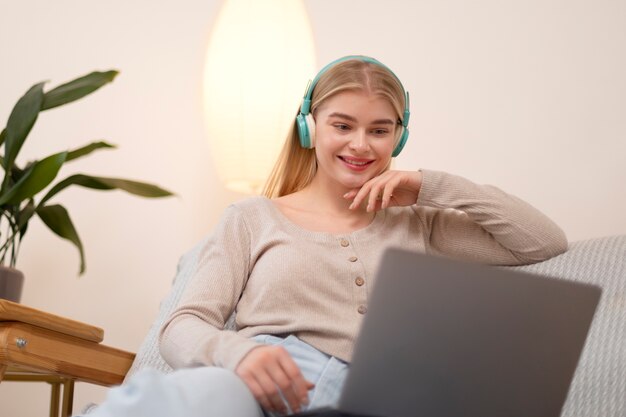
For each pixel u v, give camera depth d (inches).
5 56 96.3
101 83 79.7
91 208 93.0
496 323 38.7
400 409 37.5
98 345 57.5
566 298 40.1
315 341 49.9
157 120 93.7
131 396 33.7
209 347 44.6
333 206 58.2
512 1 83.1
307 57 81.1
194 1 95.1
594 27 79.5
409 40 86.6
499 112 81.7
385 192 55.6
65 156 75.7
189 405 35.3
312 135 57.8
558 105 79.6
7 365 52.6
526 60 81.7
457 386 38.4
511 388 39.6
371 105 54.7
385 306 36.9
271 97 79.4
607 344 49.3
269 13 80.4
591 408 47.2
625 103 77.0
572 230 77.0
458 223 59.1
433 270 37.4
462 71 84.0
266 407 40.8
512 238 56.2
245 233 55.7
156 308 90.3
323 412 36.6
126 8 95.9
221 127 80.7
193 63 93.8
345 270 52.5
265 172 80.0
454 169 82.4
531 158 79.7
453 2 85.5
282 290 51.7
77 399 88.2
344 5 89.9
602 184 76.6
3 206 79.7
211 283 52.6
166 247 91.4
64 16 96.4
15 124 77.2
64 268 91.9
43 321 53.1
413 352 37.4
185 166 92.5
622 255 53.6
